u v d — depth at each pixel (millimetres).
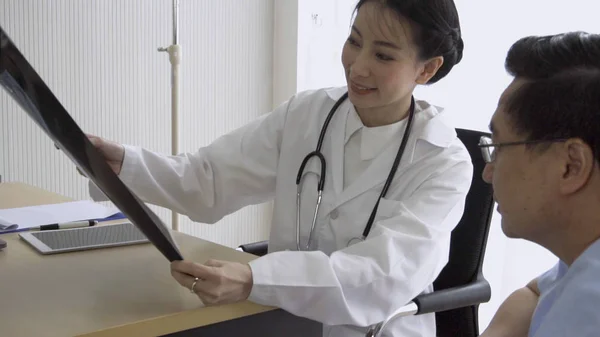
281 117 1696
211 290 1017
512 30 2229
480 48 2316
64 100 2619
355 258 1217
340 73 3125
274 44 3242
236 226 3246
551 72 757
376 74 1395
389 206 1431
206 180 1628
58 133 881
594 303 684
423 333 1525
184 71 2943
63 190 2668
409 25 1366
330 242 1513
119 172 1521
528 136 766
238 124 3166
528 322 1131
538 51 778
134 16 2760
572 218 763
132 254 1308
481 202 1646
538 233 803
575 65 746
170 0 2850
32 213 1589
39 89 811
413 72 1428
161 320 972
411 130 1515
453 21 1420
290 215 1596
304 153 1620
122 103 2773
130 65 2777
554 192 755
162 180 1571
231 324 1091
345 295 1178
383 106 1526
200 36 2973
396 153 1508
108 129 2750
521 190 782
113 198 958
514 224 811
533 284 1193
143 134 2854
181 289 1105
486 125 2311
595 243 746
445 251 1365
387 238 1263
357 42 1428
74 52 2621
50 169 2627
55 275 1161
